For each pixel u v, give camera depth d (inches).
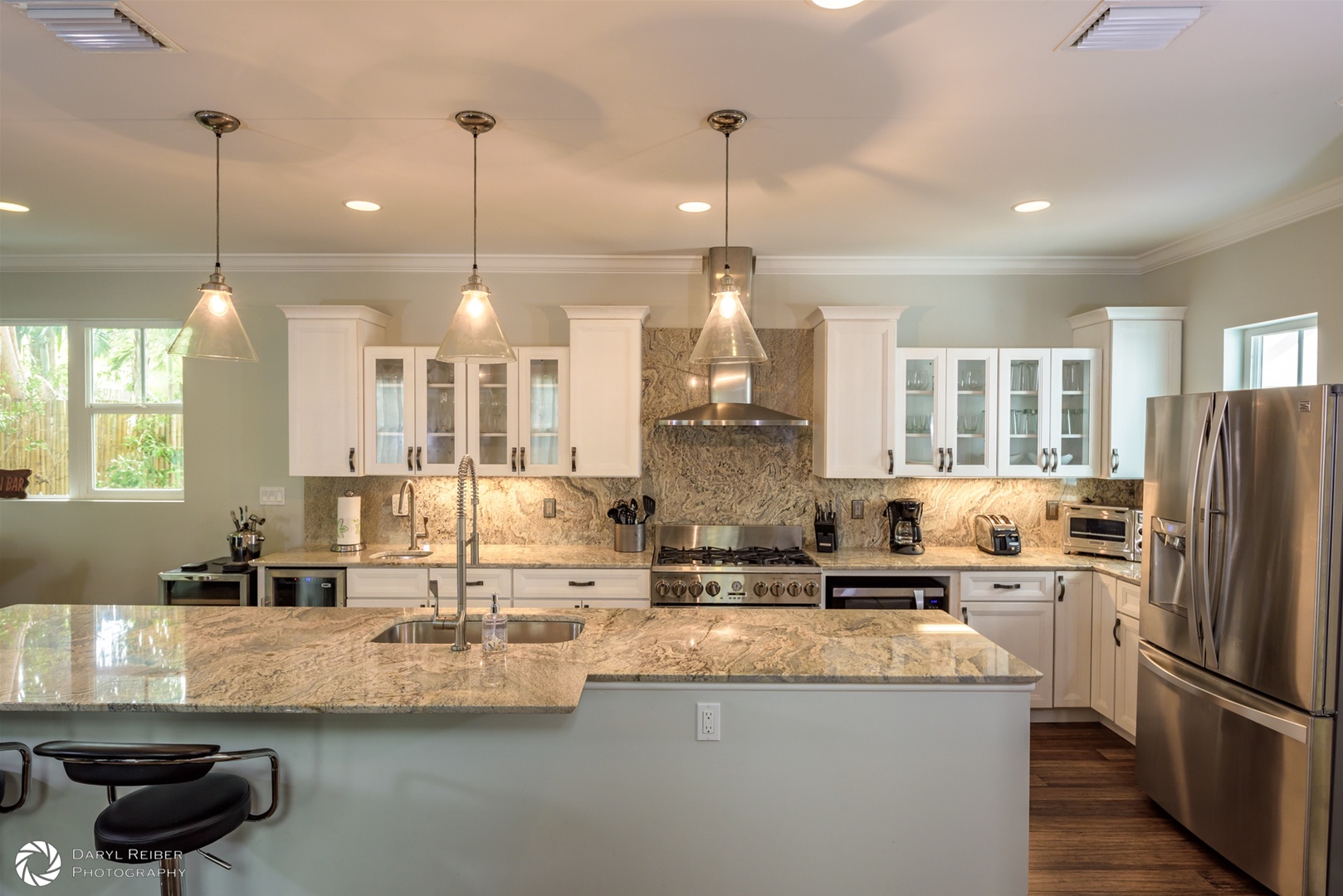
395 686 78.7
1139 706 129.6
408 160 112.6
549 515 183.0
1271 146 106.5
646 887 86.5
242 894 85.7
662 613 113.1
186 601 157.3
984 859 87.3
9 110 94.3
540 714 85.8
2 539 180.7
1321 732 94.4
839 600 158.4
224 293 99.7
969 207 137.0
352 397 168.1
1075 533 171.5
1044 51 79.6
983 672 85.6
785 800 86.7
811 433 183.0
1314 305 128.6
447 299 180.7
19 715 85.4
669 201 133.1
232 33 75.6
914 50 79.4
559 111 94.7
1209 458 108.7
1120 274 181.2
